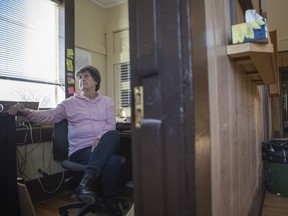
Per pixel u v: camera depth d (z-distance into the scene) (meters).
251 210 1.46
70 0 2.61
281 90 4.16
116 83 3.23
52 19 2.52
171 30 0.47
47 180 2.28
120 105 3.19
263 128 2.81
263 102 2.87
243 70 1.33
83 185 1.58
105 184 1.75
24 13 2.27
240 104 1.23
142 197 0.51
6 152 1.44
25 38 2.28
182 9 0.47
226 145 0.86
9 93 2.16
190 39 0.47
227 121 0.89
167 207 0.47
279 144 2.30
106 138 1.82
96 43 3.15
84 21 2.98
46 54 2.46
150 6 0.49
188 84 0.46
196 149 0.48
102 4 3.23
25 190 1.56
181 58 0.46
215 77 0.72
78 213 1.73
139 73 0.51
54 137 1.98
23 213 1.58
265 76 1.53
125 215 1.79
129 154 2.61
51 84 2.51
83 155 1.84
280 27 3.90
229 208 0.89
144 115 0.50
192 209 0.46
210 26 0.67
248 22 0.89
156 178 0.48
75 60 2.83
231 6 1.08
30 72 2.32
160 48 0.48
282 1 3.80
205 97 0.55
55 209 2.01
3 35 2.10
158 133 0.48
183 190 0.45
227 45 0.93
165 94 0.47
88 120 1.98
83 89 2.04
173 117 0.46
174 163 0.46
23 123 2.05
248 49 0.87
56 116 1.94
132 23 0.53
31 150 2.15
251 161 1.62
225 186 0.83
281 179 2.16
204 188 0.52
